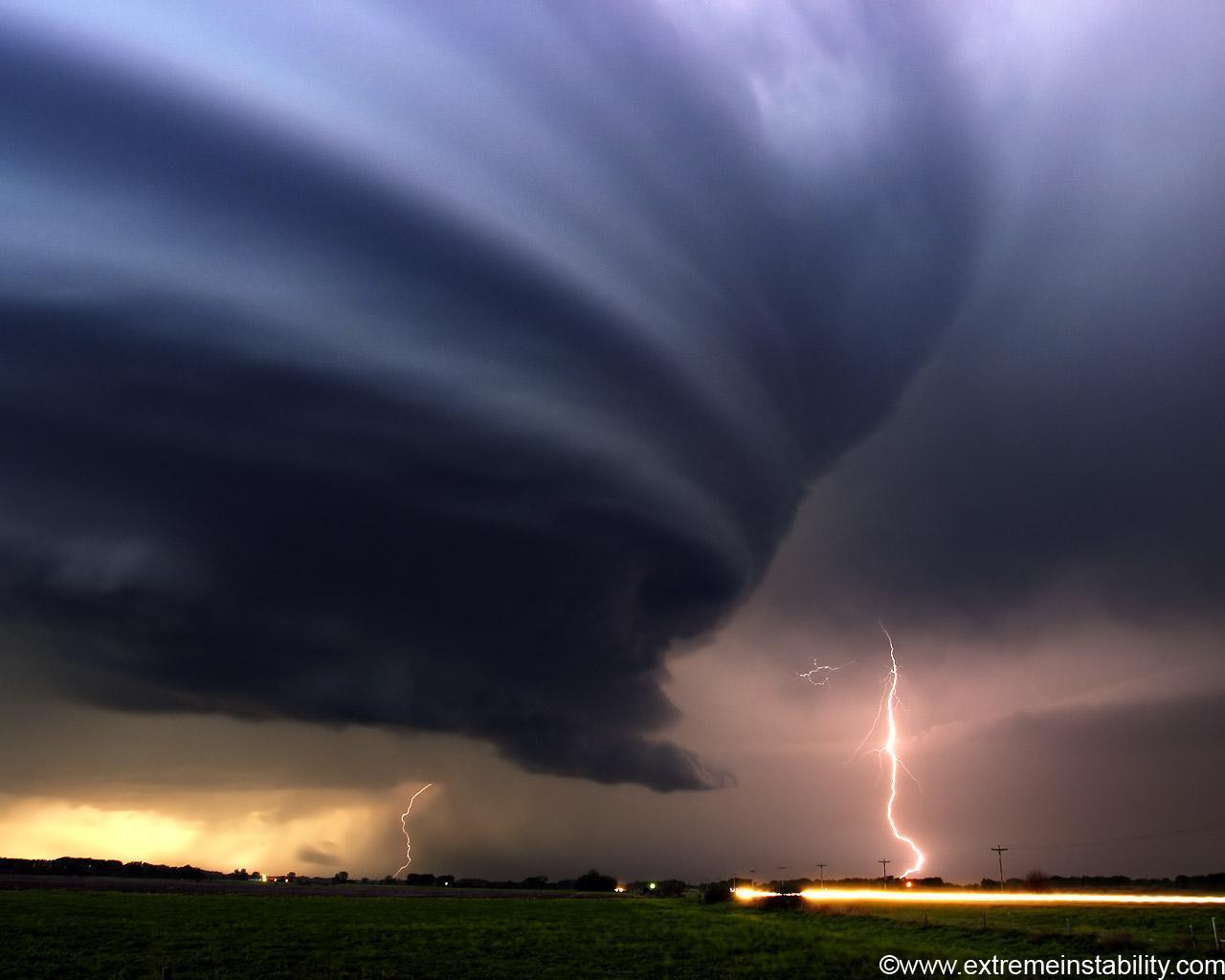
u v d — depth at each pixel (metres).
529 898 115.69
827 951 51.69
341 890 124.94
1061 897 83.56
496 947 55.16
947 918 63.75
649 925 68.62
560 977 44.72
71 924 59.44
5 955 45.97
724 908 88.06
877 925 63.12
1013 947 49.97
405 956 50.56
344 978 43.03
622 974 45.72
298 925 64.44
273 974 43.31
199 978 41.72
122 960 45.75
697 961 49.72
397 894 117.25
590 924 69.50
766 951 52.94
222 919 67.44
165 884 120.06
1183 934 49.28
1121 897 83.19
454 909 86.00
